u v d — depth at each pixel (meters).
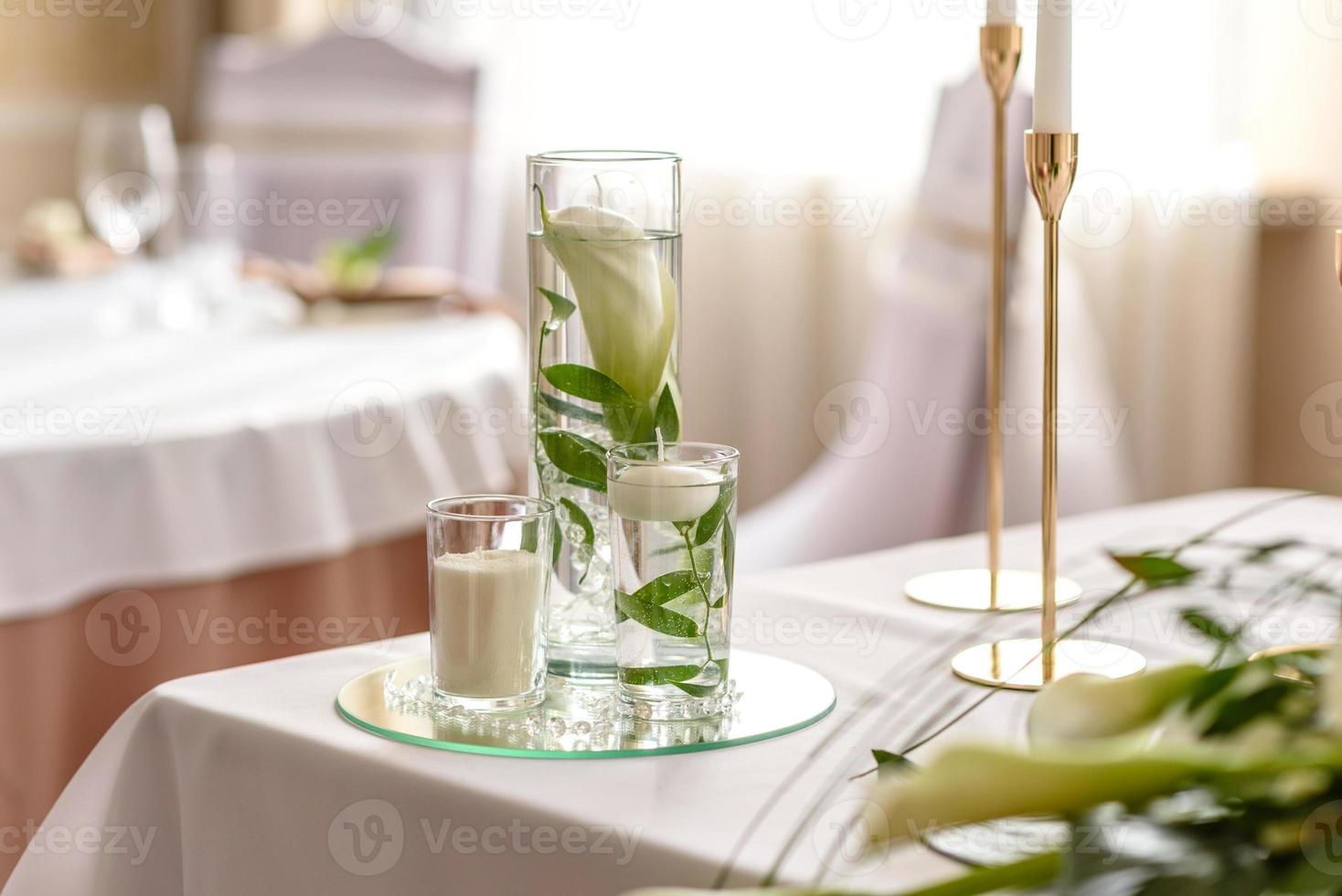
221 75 6.00
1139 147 6.17
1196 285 6.12
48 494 3.11
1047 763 1.91
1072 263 6.20
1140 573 2.19
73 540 3.14
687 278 7.78
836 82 7.23
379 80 5.98
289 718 2.46
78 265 4.85
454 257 5.95
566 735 2.41
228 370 3.63
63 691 3.15
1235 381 6.12
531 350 2.51
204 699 2.50
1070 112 2.56
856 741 2.41
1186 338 6.17
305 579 3.31
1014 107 4.20
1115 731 2.05
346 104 5.98
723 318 7.73
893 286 4.41
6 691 3.10
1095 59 6.18
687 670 2.43
